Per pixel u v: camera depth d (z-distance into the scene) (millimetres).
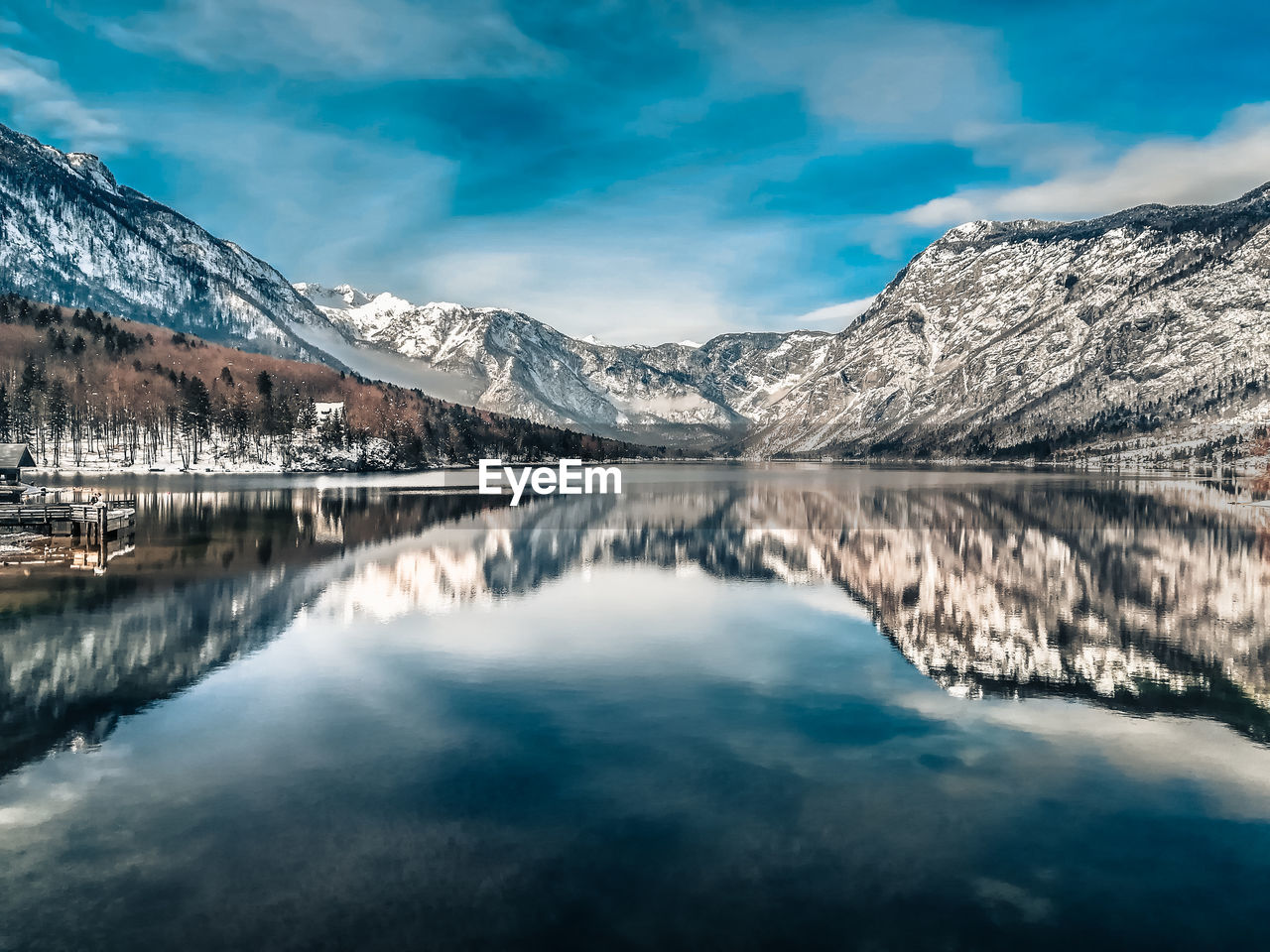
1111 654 46250
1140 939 20578
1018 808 27297
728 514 127250
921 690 39531
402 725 34125
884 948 20109
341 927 20562
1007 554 84375
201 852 23938
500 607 56938
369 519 112688
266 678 40031
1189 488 193500
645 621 53312
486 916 21078
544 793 27953
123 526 83562
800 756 31469
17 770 29344
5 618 51000
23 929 20328
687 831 25531
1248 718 36125
